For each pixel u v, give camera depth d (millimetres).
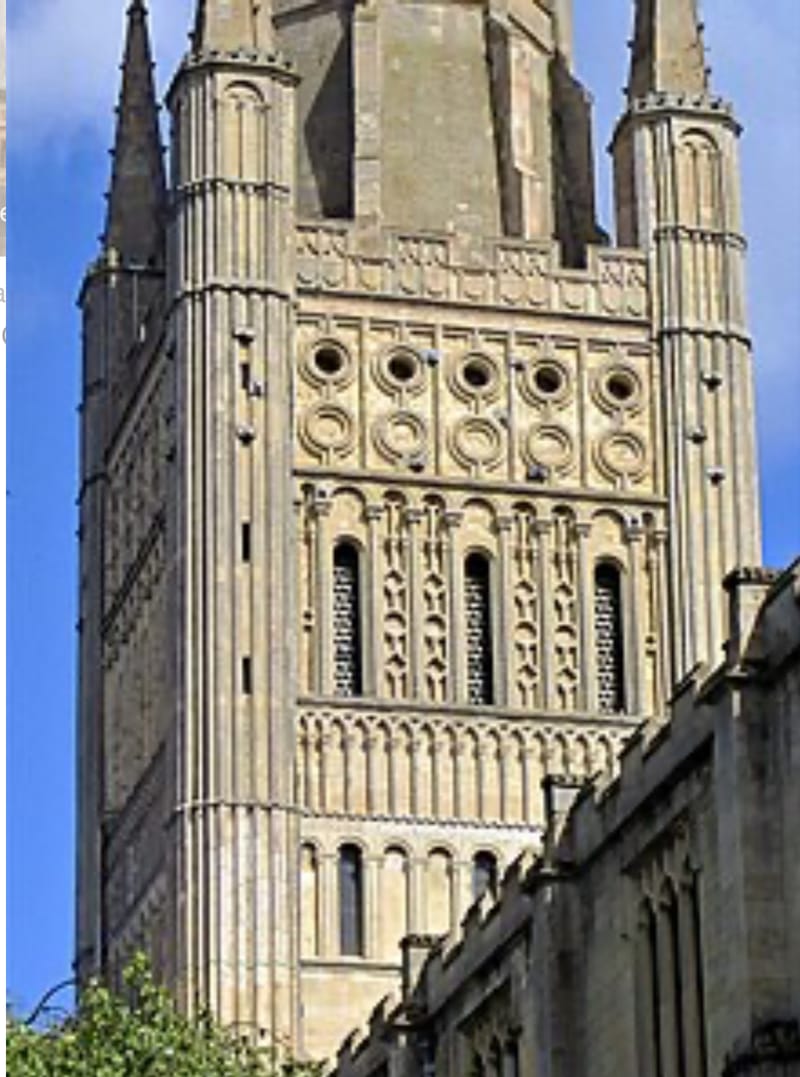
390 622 104625
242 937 99750
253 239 106688
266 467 104625
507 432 107125
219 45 108562
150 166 121688
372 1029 78875
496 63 115500
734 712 56188
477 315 107938
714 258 110500
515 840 103250
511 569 105875
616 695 105875
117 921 112062
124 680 114062
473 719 104000
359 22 113750
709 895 58438
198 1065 65875
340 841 102125
